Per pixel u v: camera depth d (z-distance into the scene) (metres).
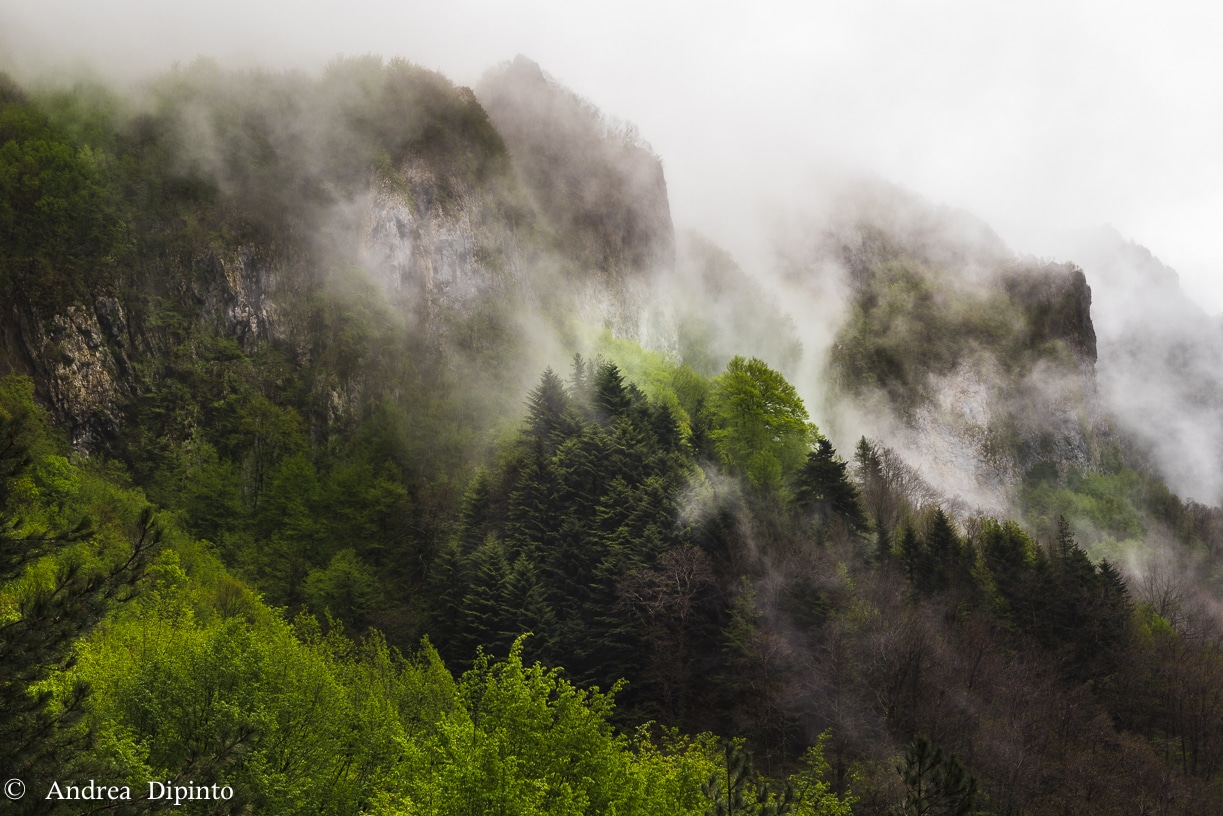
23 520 16.80
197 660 31.31
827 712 63.44
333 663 42.94
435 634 71.38
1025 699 68.62
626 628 68.06
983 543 98.12
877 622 69.56
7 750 15.18
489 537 73.69
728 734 63.84
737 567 73.62
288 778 29.73
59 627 16.03
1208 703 78.06
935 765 23.27
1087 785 62.53
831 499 89.19
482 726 28.73
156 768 27.73
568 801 25.64
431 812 24.62
